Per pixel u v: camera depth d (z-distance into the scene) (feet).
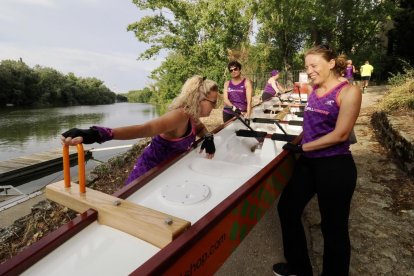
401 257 8.27
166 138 7.86
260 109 17.04
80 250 5.04
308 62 6.49
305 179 6.93
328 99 6.30
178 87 68.54
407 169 13.34
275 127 13.42
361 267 7.95
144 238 5.09
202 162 8.43
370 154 16.29
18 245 11.79
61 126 118.01
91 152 36.01
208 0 61.36
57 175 34.01
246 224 6.61
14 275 4.50
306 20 74.69
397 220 10.00
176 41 64.34
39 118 149.38
